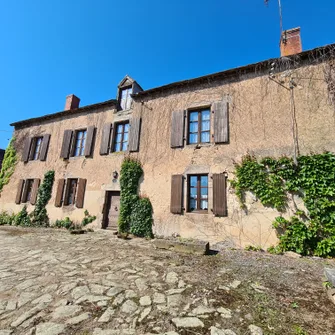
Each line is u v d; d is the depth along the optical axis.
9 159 13.13
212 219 6.86
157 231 7.67
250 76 7.42
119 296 3.10
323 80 6.30
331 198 5.50
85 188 9.98
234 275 3.99
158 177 8.23
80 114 11.39
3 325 2.38
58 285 3.45
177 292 3.26
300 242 5.54
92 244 6.47
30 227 10.16
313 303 2.94
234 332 2.30
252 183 6.47
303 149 6.12
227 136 7.20
